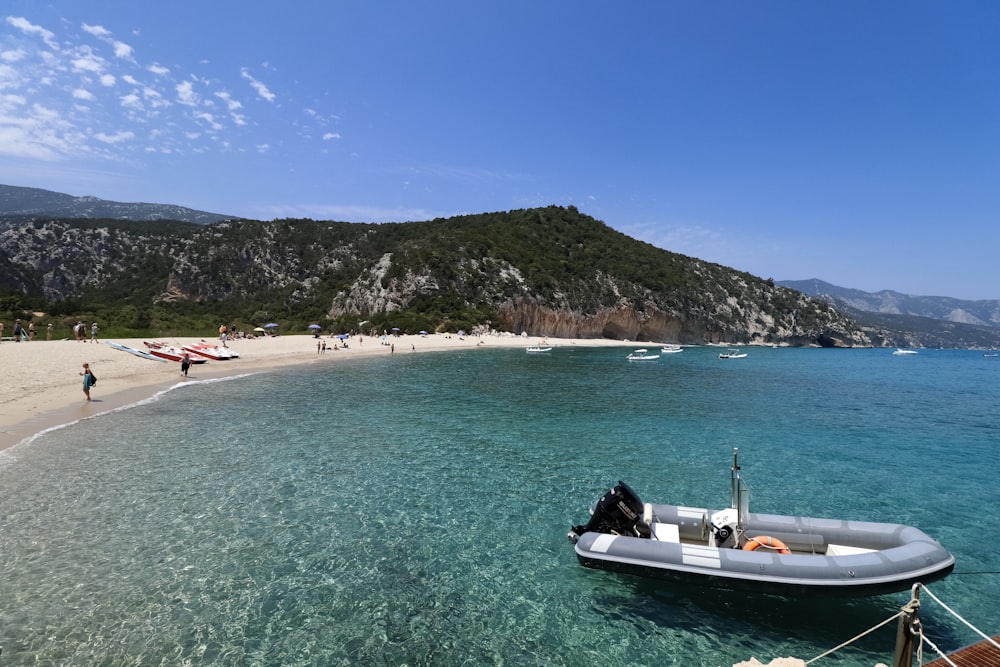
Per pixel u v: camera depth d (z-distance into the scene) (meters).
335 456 13.69
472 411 20.88
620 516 7.75
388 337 65.56
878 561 6.44
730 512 7.73
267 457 13.33
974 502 11.46
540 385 30.05
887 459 14.98
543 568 8.00
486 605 6.96
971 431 19.11
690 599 7.13
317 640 6.04
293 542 8.59
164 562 7.68
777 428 19.12
